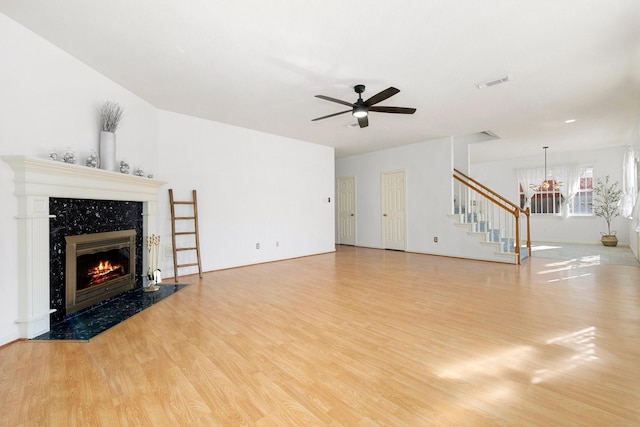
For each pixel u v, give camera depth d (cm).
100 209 335
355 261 606
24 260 245
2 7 225
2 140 235
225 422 151
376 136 633
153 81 355
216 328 271
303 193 668
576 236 848
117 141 361
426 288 400
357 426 147
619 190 779
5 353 224
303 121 516
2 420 152
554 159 877
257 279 455
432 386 180
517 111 473
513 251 589
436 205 670
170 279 454
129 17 238
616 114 488
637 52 294
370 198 806
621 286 399
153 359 215
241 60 307
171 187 461
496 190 988
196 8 227
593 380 183
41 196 254
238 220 548
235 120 509
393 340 244
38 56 262
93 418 154
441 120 518
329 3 222
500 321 281
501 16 238
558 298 349
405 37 267
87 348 233
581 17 239
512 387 178
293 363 209
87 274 324
